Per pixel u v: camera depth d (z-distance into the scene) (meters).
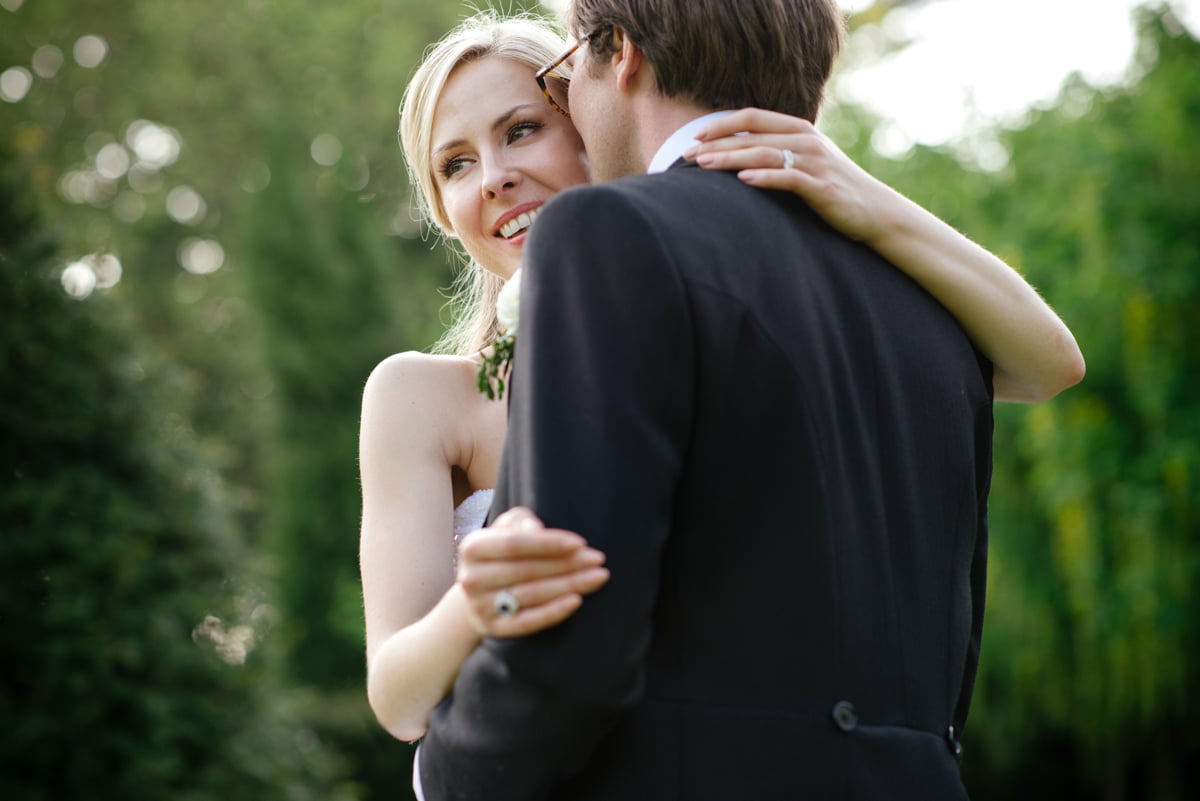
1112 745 10.48
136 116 18.41
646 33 1.52
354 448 14.20
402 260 18.16
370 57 17.91
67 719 6.08
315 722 12.48
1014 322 1.66
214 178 19.06
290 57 17.97
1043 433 9.41
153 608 6.44
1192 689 9.84
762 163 1.47
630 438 1.24
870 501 1.41
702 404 1.30
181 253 19.92
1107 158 9.16
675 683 1.31
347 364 14.52
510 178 2.00
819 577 1.32
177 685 6.53
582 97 1.60
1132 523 9.04
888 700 1.39
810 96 1.59
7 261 6.39
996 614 10.39
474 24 2.16
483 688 1.26
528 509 1.24
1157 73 9.55
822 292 1.45
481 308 2.25
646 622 1.22
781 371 1.32
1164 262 8.88
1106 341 9.25
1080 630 9.95
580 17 1.59
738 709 1.30
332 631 13.65
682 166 1.49
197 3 17.80
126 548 6.35
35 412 6.31
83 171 18.67
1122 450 9.24
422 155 2.11
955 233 1.67
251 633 7.16
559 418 1.26
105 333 6.64
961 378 1.58
